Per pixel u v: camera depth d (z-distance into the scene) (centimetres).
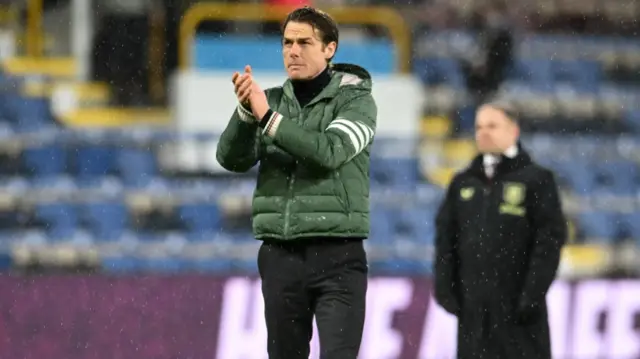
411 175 4709
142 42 5150
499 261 2336
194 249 4159
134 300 3103
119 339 3083
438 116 5400
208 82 4806
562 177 4928
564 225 2347
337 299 1742
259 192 1761
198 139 4528
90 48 5150
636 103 5622
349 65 1814
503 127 2352
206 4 5169
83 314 3083
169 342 3100
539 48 5850
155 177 4491
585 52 5912
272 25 5319
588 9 6034
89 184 4425
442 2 5847
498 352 2338
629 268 4519
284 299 1767
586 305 3253
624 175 5003
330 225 1719
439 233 2414
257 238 1781
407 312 3192
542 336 2338
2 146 4525
